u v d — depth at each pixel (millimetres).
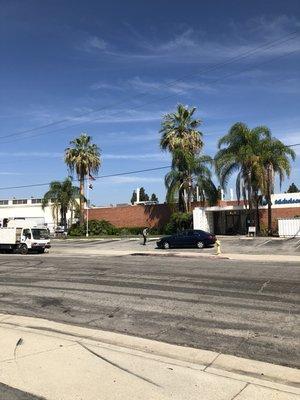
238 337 9031
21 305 13156
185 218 48000
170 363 7078
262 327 9695
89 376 6457
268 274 17906
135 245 40938
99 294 14445
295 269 19703
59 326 10188
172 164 48750
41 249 36906
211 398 5652
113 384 6145
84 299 13695
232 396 5711
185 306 12109
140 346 8445
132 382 6215
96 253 34469
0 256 33750
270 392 5840
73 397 5738
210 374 6559
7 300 14039
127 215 58125
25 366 6910
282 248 32969
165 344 8586
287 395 5738
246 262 24219
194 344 8664
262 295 13242
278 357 7758
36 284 17266
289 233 41000
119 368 6809
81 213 58469
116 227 58438
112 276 18734
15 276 20078
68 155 57594
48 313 11961
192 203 49438
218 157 43656
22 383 6211
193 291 14391
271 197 46625
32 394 5844
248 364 7328
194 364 7125
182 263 23766
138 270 20578
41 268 23094
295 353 7941
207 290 14484
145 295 13969
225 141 43344
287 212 46469
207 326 9969
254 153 42031
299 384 6430
